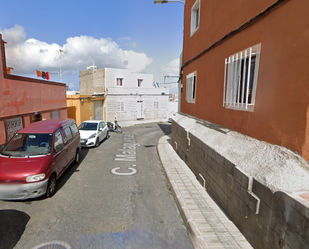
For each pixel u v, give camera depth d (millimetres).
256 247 2971
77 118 17203
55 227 3869
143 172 7250
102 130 12516
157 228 3900
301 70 2666
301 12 2666
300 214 2059
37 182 4676
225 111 5059
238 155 3795
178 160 8281
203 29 6699
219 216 3994
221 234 3422
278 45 3123
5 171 4664
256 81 3711
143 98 27719
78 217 4238
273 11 3234
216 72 5621
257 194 2912
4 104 7488
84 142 10648
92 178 6555
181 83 10102
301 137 2666
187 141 7184
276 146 3146
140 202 4977
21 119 8586
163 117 29812
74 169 7422
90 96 19188
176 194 5051
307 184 2422
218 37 5461
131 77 27594
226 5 4957
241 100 4207
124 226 3945
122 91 25609
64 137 6664
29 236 3580
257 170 3090
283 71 3012
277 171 2760
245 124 4109
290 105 2871
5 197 4539
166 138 14070
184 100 9594
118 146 11633
